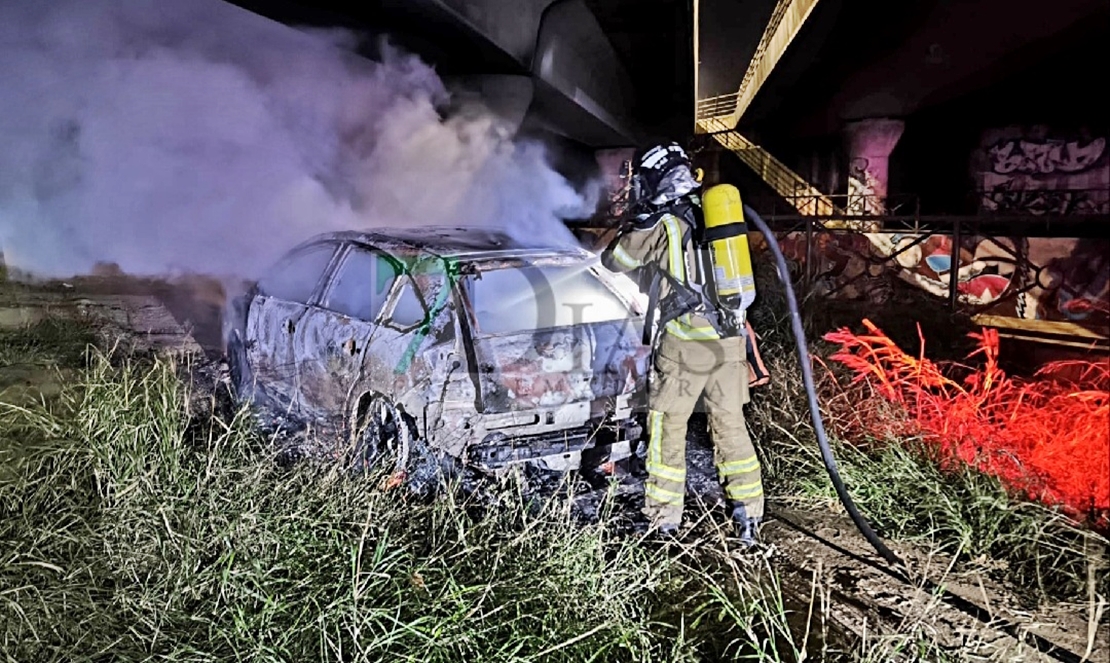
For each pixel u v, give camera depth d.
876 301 10.69
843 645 3.34
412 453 4.52
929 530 4.25
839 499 4.48
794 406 5.87
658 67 20.25
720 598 3.29
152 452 4.08
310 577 3.25
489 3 10.39
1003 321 10.65
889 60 21.30
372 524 3.56
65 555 3.51
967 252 11.47
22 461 3.99
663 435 4.18
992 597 3.72
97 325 7.87
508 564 3.49
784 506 4.76
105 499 3.75
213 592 3.22
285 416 5.62
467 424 4.28
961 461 4.69
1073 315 10.26
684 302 4.07
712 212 4.07
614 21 14.86
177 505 3.72
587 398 4.52
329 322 5.18
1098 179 21.59
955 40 18.50
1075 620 3.52
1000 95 23.58
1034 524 3.95
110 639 3.00
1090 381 7.97
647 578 3.61
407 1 8.65
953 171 27.64
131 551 3.42
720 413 4.18
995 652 3.18
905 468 4.66
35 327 7.27
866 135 28.72
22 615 2.97
